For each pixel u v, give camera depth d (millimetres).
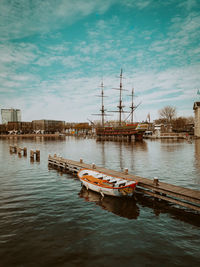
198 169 23844
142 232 9992
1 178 20953
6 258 7988
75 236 9594
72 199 14695
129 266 7535
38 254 8242
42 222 10984
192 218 11578
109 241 9188
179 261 7836
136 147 52219
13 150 48656
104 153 41156
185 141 71625
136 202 14195
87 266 7520
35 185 18312
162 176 20625
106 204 13781
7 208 12875
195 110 88125
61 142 80125
